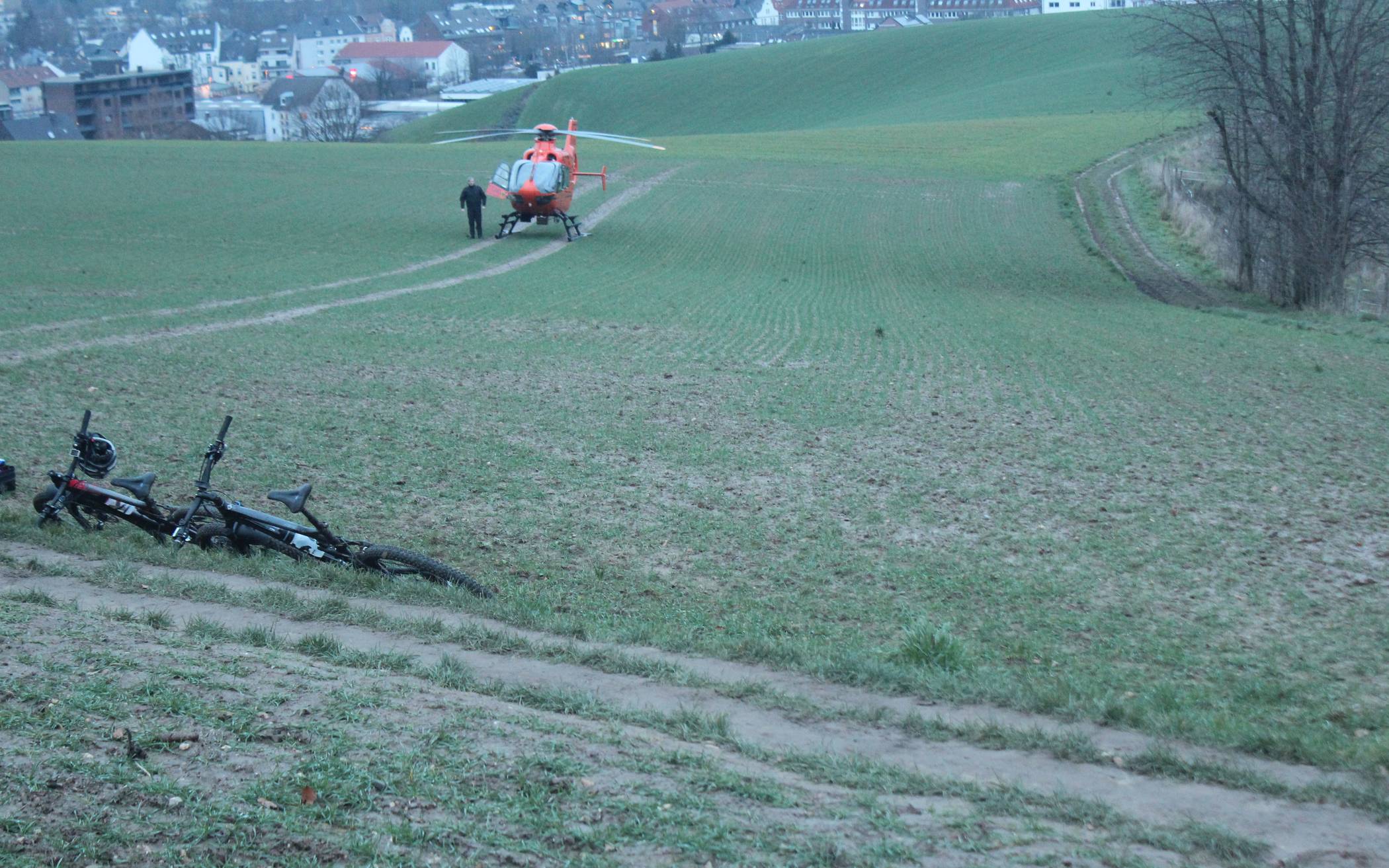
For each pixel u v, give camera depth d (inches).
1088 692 278.7
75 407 605.9
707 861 166.7
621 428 631.2
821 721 250.4
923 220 1878.7
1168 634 347.6
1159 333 1070.4
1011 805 199.2
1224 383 818.8
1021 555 428.8
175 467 498.0
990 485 532.7
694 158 2503.7
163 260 1362.0
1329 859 182.1
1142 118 2901.1
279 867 155.2
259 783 178.2
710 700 260.4
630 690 265.1
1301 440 646.5
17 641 235.9
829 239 1742.1
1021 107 3585.1
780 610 359.9
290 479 491.2
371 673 251.9
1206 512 495.5
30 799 165.0
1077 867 171.9
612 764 202.2
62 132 5241.1
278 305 1072.2
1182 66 1364.4
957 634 341.7
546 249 1582.2
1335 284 1267.2
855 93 4662.9
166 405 627.2
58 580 323.3
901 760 227.8
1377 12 1198.9
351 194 2016.5
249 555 360.5
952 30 5285.4
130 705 204.7
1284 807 208.7
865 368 861.2
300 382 715.4
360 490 484.1
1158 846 185.9
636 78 5251.0
